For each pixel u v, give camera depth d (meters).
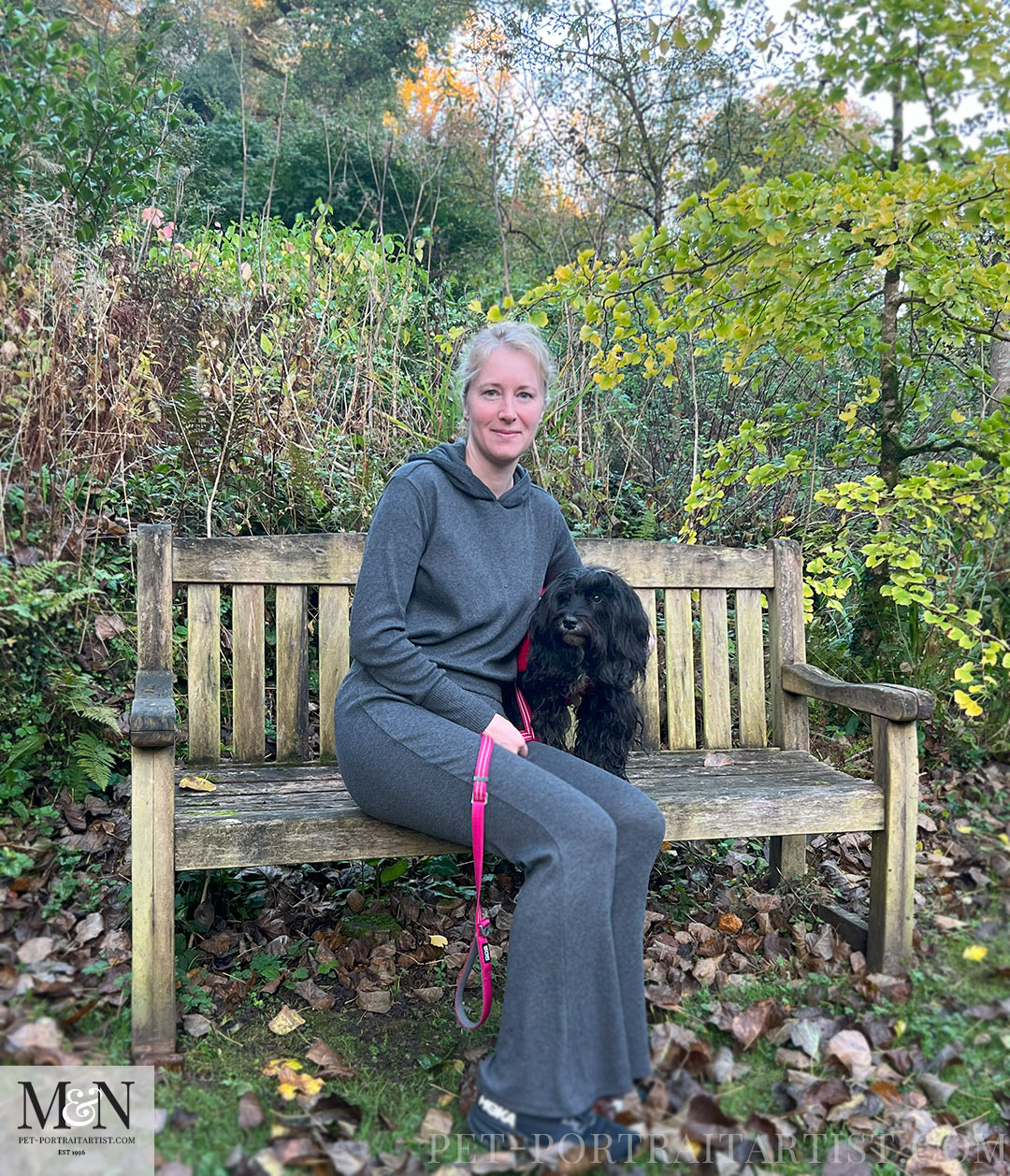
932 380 3.93
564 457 3.78
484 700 2.05
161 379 3.44
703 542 3.98
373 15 10.05
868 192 2.94
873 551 3.16
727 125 5.48
